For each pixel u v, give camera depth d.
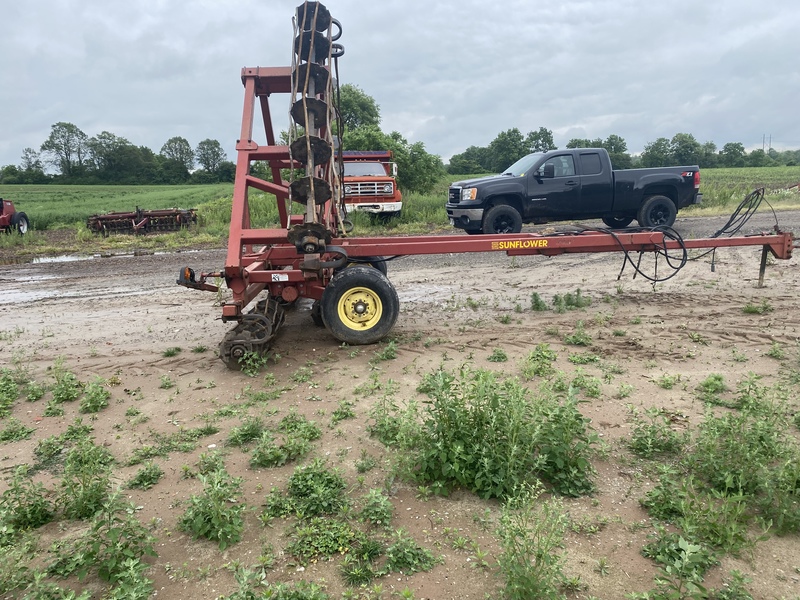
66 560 3.20
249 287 7.13
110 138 137.12
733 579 2.88
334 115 7.62
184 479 4.09
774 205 21.58
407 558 3.10
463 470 3.77
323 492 3.67
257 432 4.71
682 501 3.35
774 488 3.42
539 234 8.24
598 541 3.26
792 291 8.82
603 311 8.21
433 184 29.47
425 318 8.20
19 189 89.38
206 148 159.75
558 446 3.79
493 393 4.07
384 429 4.46
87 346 7.42
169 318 8.72
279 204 8.54
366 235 17.33
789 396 5.00
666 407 4.94
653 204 14.48
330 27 6.68
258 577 2.82
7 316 9.19
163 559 3.23
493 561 3.12
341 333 6.83
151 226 22.73
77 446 4.41
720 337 6.76
